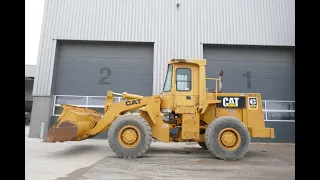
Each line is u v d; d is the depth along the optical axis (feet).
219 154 19.65
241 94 22.40
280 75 38.81
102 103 37.50
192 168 16.49
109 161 18.43
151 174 14.62
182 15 38.24
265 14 38.88
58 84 37.63
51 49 36.88
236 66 38.73
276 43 38.24
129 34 37.55
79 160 18.90
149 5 38.40
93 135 22.30
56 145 28.25
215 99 22.11
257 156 22.22
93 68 38.14
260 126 21.81
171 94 21.48
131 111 23.98
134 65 38.29
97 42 38.27
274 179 13.92
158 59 36.91
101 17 37.93
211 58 38.73
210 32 37.99
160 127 21.39
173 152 23.94
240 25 38.42
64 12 37.86
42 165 16.85
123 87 37.88
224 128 20.07
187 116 20.99
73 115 20.22
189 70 21.86
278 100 38.17
